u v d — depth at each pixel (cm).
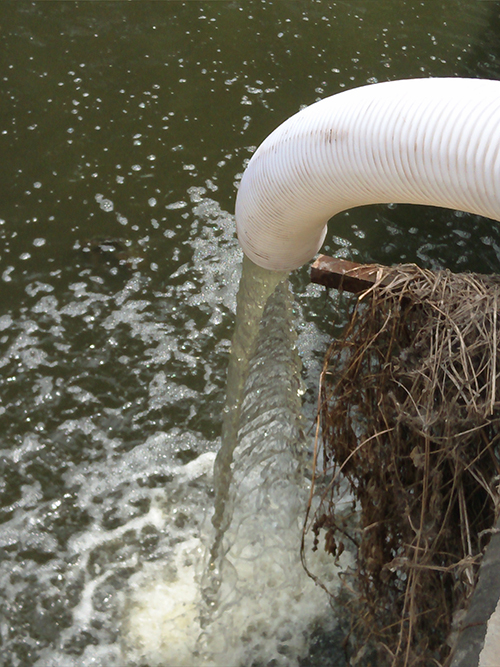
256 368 294
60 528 271
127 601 256
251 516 275
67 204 365
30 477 282
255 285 267
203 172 387
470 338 161
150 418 302
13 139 390
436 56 482
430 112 145
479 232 380
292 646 246
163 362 317
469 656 130
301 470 284
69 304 329
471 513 174
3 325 320
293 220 206
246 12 488
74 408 301
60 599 254
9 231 351
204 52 454
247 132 410
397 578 199
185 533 275
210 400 309
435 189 149
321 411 200
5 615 249
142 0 482
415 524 176
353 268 182
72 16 464
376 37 488
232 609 252
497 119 136
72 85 421
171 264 348
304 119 180
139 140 397
